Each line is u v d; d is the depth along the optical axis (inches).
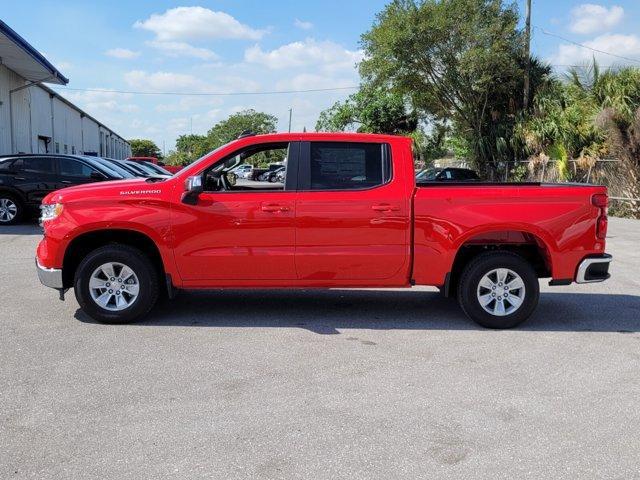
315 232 241.1
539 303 300.4
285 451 141.5
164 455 138.9
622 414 164.9
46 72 973.8
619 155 765.9
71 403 167.0
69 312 265.0
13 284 319.9
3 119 916.6
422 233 242.8
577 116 857.5
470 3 1017.5
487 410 166.2
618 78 796.0
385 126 1708.9
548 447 145.4
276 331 240.8
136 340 225.8
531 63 1077.1
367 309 279.9
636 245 510.9
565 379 191.2
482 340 233.6
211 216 240.2
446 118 1251.2
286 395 174.7
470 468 135.0
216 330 241.0
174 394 174.2
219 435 149.1
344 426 155.0
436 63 1083.3
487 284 248.7
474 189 243.6
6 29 712.4
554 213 244.1
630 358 213.2
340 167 245.6
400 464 136.3
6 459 136.3
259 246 241.8
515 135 1011.9
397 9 1068.5
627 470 135.3
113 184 250.1
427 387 182.5
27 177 581.9
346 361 205.3
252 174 271.3
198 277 244.4
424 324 255.4
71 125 1525.6
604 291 331.0
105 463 135.0
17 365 196.5
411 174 245.0
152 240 242.1
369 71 1117.1
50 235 242.8
